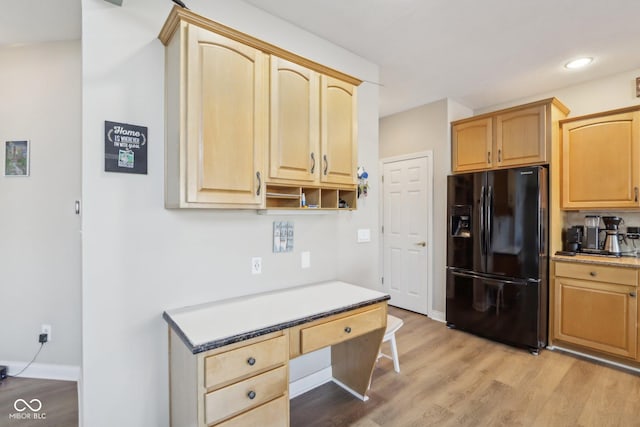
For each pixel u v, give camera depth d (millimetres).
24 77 2467
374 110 2783
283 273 2172
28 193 2461
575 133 3035
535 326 2848
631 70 2959
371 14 2111
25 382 2383
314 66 1928
